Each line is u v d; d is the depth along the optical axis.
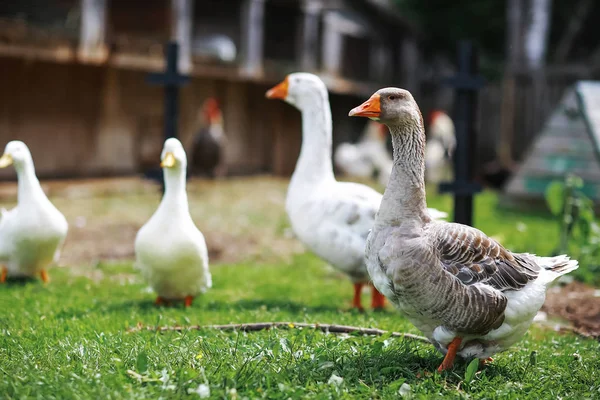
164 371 4.53
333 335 5.83
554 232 12.49
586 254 9.28
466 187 9.12
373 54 27.41
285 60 24.00
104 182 18.56
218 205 16.25
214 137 20.02
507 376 5.05
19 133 17.92
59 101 18.72
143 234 7.18
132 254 10.91
